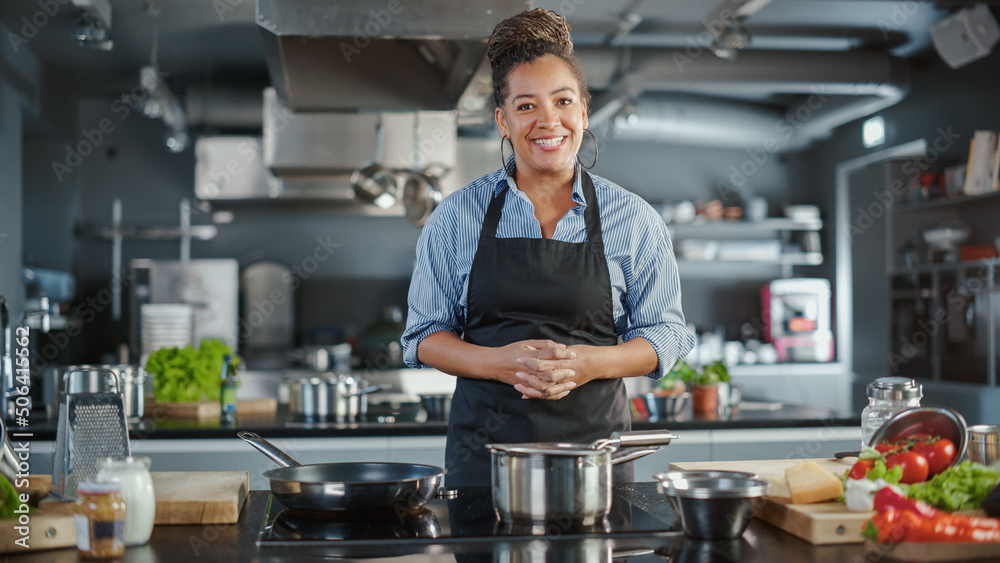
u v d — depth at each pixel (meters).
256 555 1.01
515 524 1.13
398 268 6.19
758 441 2.88
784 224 6.26
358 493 1.13
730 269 6.56
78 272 5.79
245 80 5.55
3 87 4.35
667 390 3.07
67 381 1.38
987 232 4.74
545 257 1.58
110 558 1.00
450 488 1.41
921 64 5.19
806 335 6.04
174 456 2.65
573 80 1.50
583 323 1.58
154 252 5.93
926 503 1.09
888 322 5.23
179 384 3.04
